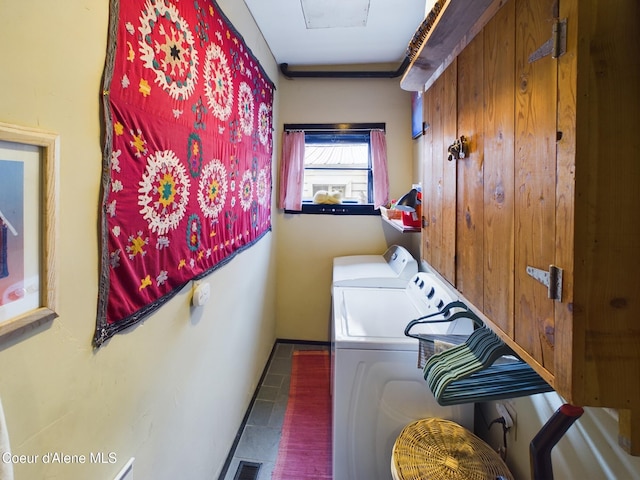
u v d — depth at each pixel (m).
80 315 0.72
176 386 1.17
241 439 1.93
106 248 0.78
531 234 0.60
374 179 2.89
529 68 0.60
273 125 2.67
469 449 1.21
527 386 0.86
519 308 0.65
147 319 0.98
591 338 0.49
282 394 2.36
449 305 1.26
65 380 0.69
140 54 0.87
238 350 1.86
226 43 1.48
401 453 1.19
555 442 0.73
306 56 2.66
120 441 0.87
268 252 2.62
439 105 1.17
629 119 0.48
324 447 1.88
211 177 1.35
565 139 0.50
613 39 0.48
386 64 2.83
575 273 0.49
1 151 0.53
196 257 1.24
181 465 1.22
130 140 0.84
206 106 1.28
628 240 0.49
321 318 3.06
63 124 0.66
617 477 0.74
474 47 0.86
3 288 0.54
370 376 1.42
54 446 0.66
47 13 0.62
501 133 0.72
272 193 2.73
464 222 0.93
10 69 0.55
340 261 2.75
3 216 0.54
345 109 2.89
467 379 0.90
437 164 1.20
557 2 0.52
